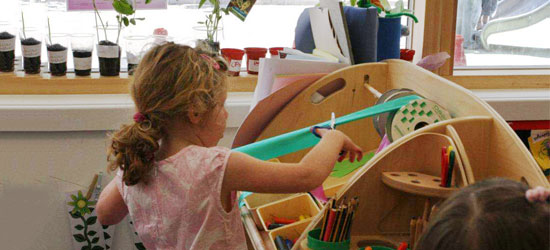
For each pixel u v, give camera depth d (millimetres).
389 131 1576
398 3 2242
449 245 737
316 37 2186
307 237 1353
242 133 1897
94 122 2205
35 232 2354
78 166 2297
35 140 2246
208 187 1182
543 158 2389
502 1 2580
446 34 2465
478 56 2645
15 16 2338
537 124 2385
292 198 1663
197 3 2467
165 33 2430
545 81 2559
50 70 2352
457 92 1545
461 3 2561
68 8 2354
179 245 1219
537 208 719
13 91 2297
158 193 1214
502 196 747
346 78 1926
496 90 2520
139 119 1195
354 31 2043
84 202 2330
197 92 1174
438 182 1340
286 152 1520
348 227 1321
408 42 2566
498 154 1384
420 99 1562
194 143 1242
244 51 2434
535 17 2617
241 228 1271
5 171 2268
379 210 1422
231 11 2359
